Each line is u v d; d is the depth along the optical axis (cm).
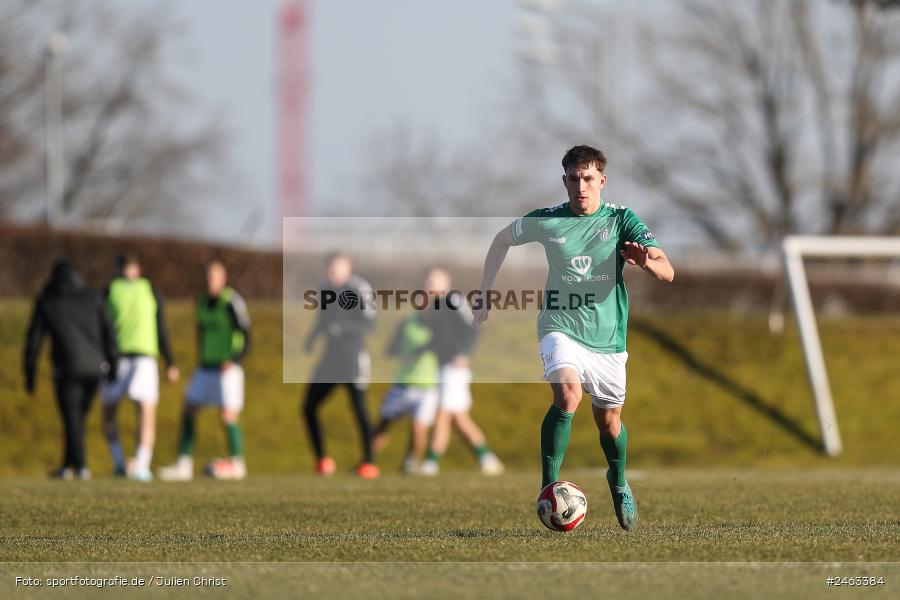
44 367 7712
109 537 2855
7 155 17925
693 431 8175
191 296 9431
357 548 2555
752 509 3462
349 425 7775
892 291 12169
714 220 17462
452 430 7738
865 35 16700
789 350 9375
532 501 3822
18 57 18062
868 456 7994
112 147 19625
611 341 2717
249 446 7394
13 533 2977
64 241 9162
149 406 5684
